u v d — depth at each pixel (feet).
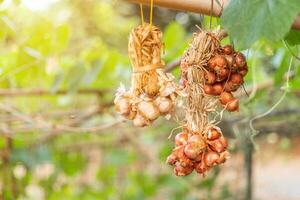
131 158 15.76
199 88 5.56
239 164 14.58
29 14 11.34
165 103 5.56
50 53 12.02
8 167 12.89
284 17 4.81
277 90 11.23
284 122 13.48
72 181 15.39
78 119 12.49
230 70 5.57
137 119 5.63
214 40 5.59
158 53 5.65
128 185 16.43
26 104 13.38
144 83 5.61
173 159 5.49
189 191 15.71
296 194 25.34
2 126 11.94
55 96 12.84
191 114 5.54
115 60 12.64
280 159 29.71
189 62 5.59
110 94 13.10
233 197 14.49
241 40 4.94
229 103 5.61
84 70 11.78
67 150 14.87
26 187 14.05
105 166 16.44
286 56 8.89
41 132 12.50
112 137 15.12
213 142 5.44
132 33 5.64
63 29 12.00
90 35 18.79
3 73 10.80
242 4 5.03
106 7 18.76
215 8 5.52
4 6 9.71
